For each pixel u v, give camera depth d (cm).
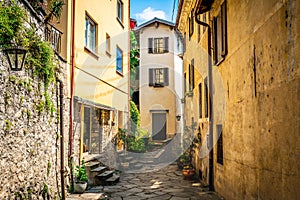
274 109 458
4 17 455
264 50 501
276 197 449
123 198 799
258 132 529
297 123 381
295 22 386
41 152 618
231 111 722
